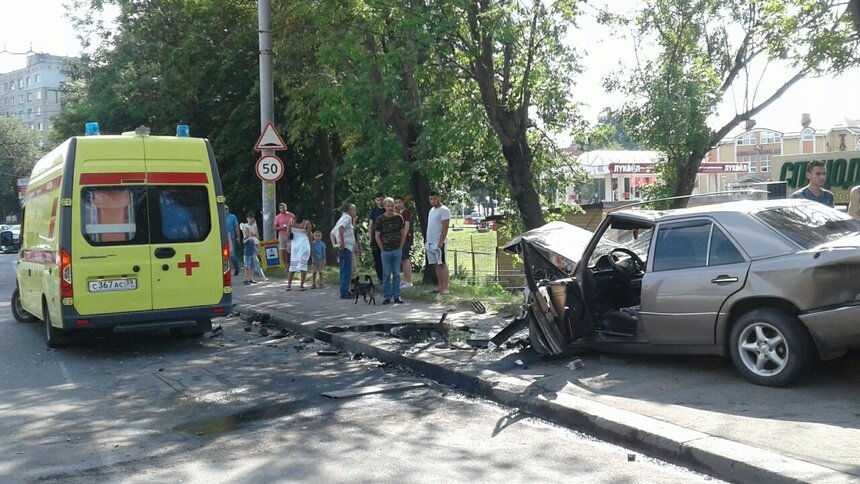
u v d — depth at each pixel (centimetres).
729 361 797
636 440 604
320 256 1697
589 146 1786
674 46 1803
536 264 904
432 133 1505
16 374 941
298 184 3141
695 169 1836
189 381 888
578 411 664
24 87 13100
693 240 756
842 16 1165
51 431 689
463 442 633
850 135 5106
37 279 1164
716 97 1739
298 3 1567
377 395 805
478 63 1403
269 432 673
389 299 1374
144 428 695
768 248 702
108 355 1061
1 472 580
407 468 568
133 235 1038
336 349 1071
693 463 555
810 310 658
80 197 1015
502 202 1977
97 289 1020
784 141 5697
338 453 608
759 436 569
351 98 1498
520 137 1455
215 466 584
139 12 2809
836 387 681
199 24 2572
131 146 1046
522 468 564
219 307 1088
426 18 1336
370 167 2170
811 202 797
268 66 1770
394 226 1359
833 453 525
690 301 739
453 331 1066
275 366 966
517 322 926
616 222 826
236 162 2894
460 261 3681
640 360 834
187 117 2905
